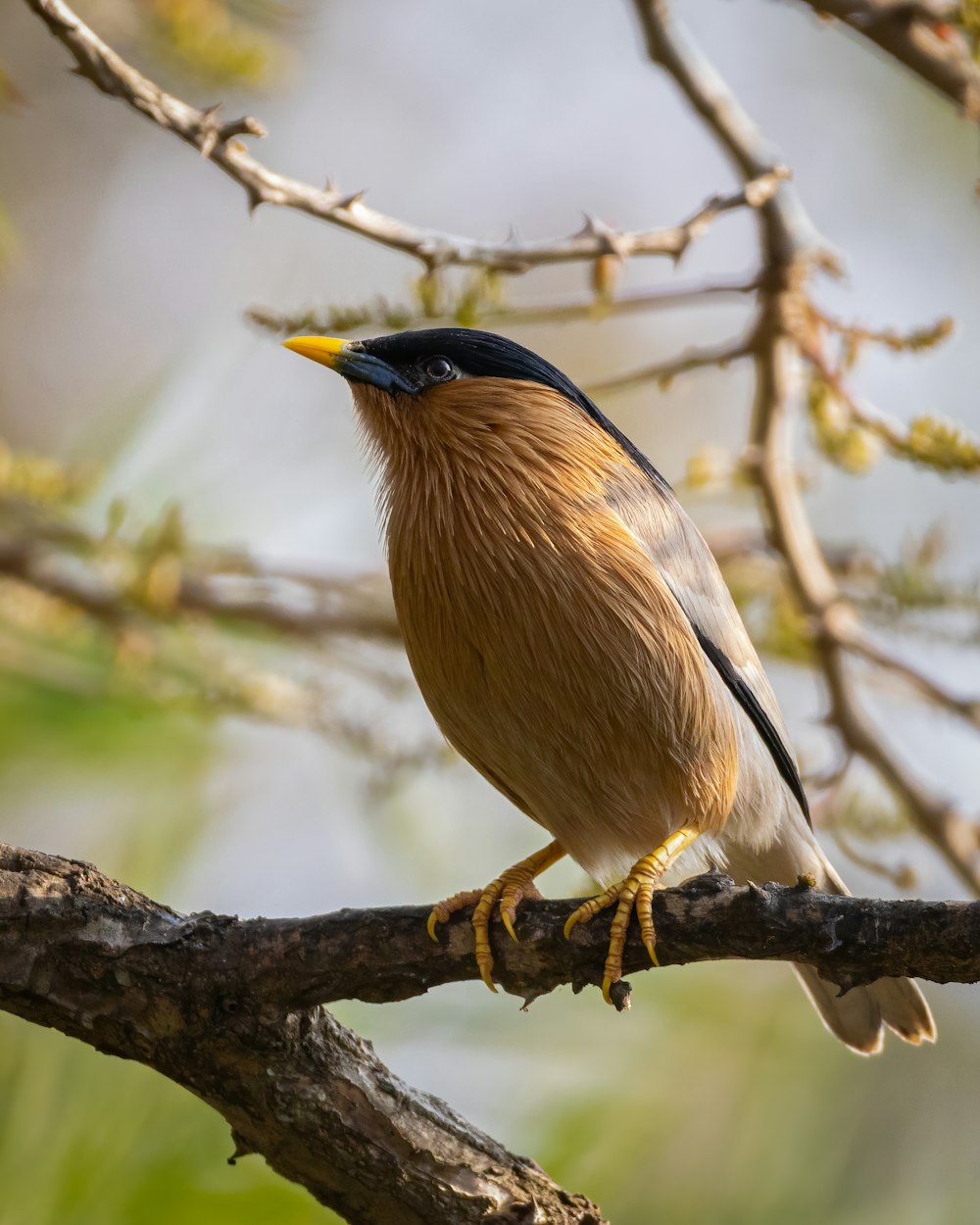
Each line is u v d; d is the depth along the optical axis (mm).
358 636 13281
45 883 7270
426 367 9617
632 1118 10023
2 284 15617
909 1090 10680
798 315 10758
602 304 9609
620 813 9359
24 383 15523
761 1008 10812
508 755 9219
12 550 12438
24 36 15867
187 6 12398
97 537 12539
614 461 9445
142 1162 7762
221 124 8180
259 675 12617
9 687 12055
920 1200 10375
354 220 8711
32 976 7145
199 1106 8000
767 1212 9977
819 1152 10266
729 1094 10312
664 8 10562
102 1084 7855
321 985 7266
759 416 11680
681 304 10742
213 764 12477
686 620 8938
